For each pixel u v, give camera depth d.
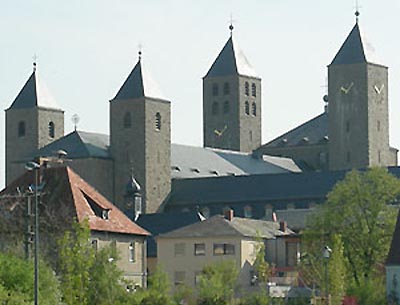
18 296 168.88
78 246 194.12
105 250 196.62
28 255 182.62
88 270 193.50
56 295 179.62
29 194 181.00
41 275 178.00
